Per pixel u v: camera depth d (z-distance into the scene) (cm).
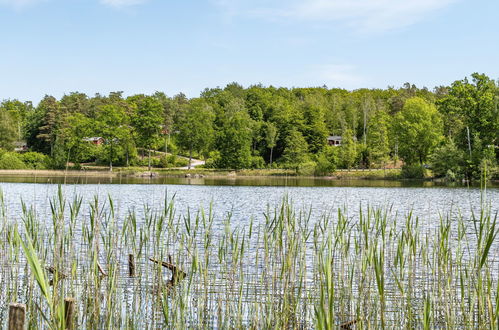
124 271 1080
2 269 876
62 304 400
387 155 8262
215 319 811
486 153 5700
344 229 796
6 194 3622
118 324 726
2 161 7669
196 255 777
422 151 7719
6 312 803
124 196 3706
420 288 870
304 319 738
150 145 9212
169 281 994
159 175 8244
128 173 8106
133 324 747
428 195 4191
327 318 373
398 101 12531
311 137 10069
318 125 10162
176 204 3309
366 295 752
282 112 11544
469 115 6100
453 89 6147
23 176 6962
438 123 7738
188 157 11188
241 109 12512
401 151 7869
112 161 8775
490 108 5791
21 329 455
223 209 2997
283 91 16350
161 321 777
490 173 5603
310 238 1508
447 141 6475
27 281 855
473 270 635
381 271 513
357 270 796
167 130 12112
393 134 8262
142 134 9125
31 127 10225
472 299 668
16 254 783
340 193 4456
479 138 5959
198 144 10100
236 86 17188
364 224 714
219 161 9138
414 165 7325
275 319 736
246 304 855
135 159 9350
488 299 504
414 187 5394
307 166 8088
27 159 8200
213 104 14188
